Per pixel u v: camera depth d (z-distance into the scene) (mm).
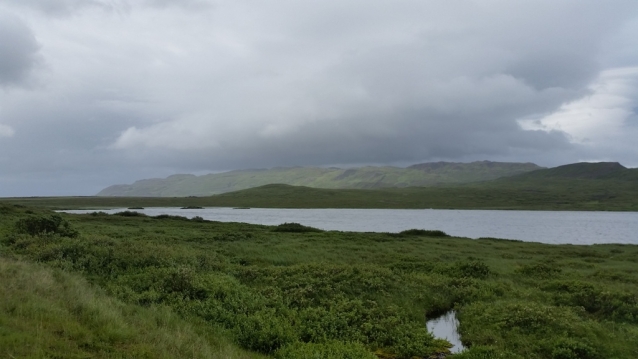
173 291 15516
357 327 14305
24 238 25016
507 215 138875
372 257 30078
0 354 6742
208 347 9625
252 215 125375
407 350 12562
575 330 13930
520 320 14969
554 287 21188
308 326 13609
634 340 13492
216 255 25734
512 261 31906
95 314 10055
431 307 18141
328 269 21297
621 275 25156
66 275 14625
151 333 9695
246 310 14289
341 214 139000
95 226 43250
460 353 12320
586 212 162500
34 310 9320
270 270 21469
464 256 33844
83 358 7352
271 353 11484
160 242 31094
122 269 19031
